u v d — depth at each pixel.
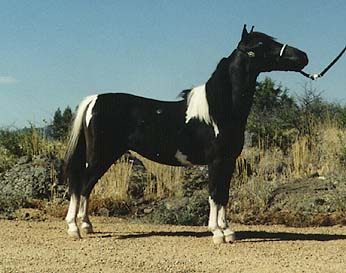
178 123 10.86
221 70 10.62
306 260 9.31
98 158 10.99
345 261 9.26
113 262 9.10
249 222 13.38
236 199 14.54
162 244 10.49
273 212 13.82
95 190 15.34
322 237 11.31
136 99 11.17
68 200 15.02
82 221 11.41
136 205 14.86
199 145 10.75
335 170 16.48
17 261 9.16
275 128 19.19
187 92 10.95
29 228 12.12
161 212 13.74
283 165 16.75
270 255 9.66
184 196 15.09
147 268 8.75
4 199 14.64
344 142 18.09
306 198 14.20
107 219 13.87
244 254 9.72
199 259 9.33
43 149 17.73
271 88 25.62
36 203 14.80
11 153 17.84
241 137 10.69
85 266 8.85
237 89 10.53
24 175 15.77
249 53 10.49
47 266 8.85
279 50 10.47
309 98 21.64
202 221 13.23
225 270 8.64
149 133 10.95
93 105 11.08
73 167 11.18
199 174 15.80
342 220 13.08
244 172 15.86
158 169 16.05
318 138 18.91
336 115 21.06
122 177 15.48
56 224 12.72
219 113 10.52
